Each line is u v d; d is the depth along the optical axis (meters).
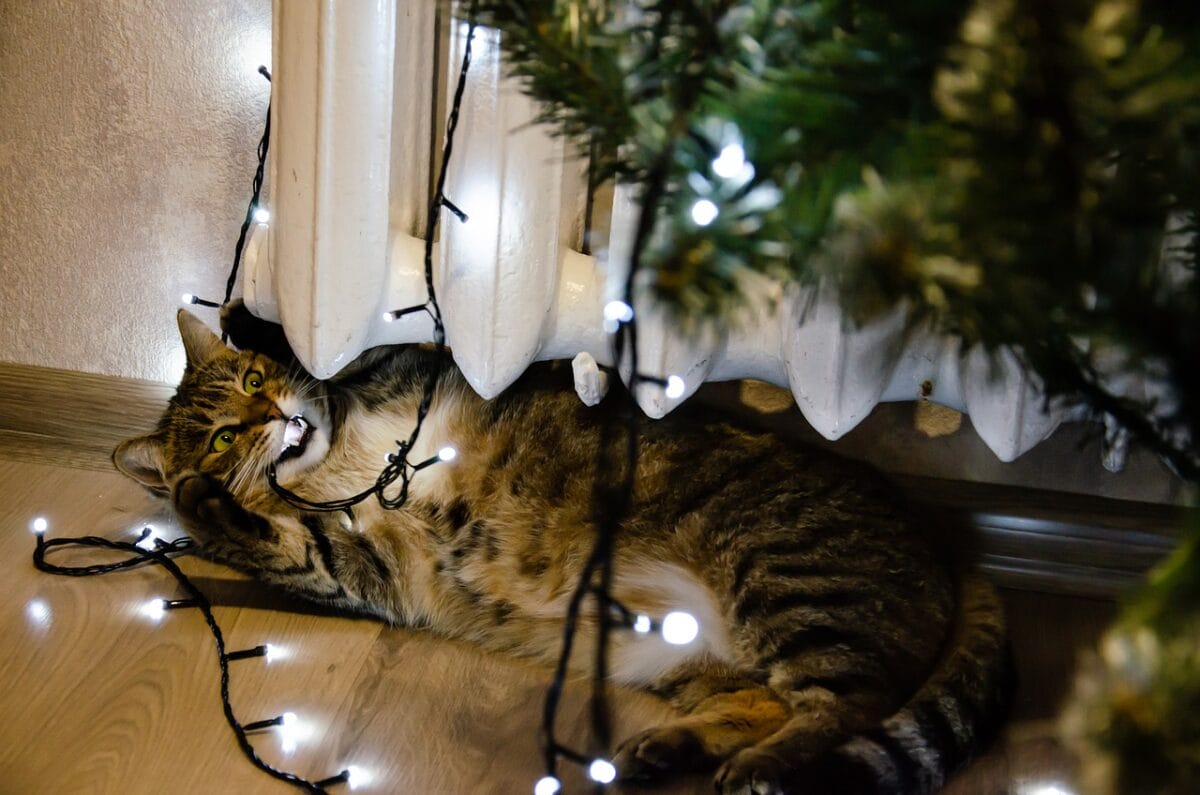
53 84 1.84
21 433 2.01
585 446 1.69
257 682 1.50
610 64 0.76
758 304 1.19
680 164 0.78
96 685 1.46
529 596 1.69
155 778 1.31
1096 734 0.66
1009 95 0.60
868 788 1.29
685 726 1.44
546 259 1.51
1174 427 0.78
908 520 1.59
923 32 0.65
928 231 0.65
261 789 1.30
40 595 1.64
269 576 1.64
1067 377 0.78
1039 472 1.83
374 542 1.72
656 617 1.63
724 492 1.61
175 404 1.81
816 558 1.54
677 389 1.20
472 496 1.73
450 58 1.44
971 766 1.40
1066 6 0.57
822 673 1.45
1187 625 0.63
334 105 1.42
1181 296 0.68
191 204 1.89
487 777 1.36
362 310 1.54
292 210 1.49
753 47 0.73
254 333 1.86
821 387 1.50
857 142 0.68
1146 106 0.58
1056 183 0.61
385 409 1.81
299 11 1.39
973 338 0.72
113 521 1.84
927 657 1.45
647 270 0.88
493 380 1.56
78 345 1.99
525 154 1.43
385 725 1.44
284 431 1.77
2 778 1.29
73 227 1.92
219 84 1.81
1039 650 1.64
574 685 1.59
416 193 1.68
